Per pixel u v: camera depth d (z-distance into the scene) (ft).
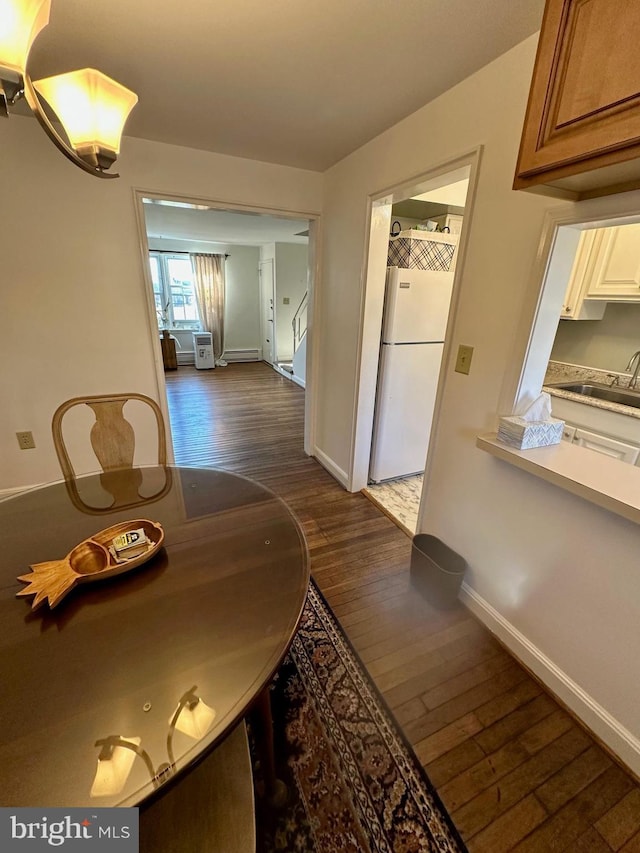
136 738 2.02
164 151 6.92
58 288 7.03
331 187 8.07
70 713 2.13
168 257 22.20
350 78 4.71
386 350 8.25
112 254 7.18
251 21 3.79
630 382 7.38
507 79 4.09
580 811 3.45
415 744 3.93
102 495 4.50
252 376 21.06
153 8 3.62
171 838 2.36
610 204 3.35
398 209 9.18
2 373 7.14
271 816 3.34
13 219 6.43
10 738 2.01
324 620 5.44
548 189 3.50
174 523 3.92
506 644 5.11
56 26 3.86
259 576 3.17
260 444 11.78
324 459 10.21
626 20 2.35
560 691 4.43
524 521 4.70
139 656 2.45
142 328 7.86
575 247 4.07
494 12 3.54
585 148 2.72
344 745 3.91
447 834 3.27
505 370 4.68
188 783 2.62
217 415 14.40
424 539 6.25
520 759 3.83
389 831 3.28
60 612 2.75
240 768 2.73
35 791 1.83
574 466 4.07
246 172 7.66
